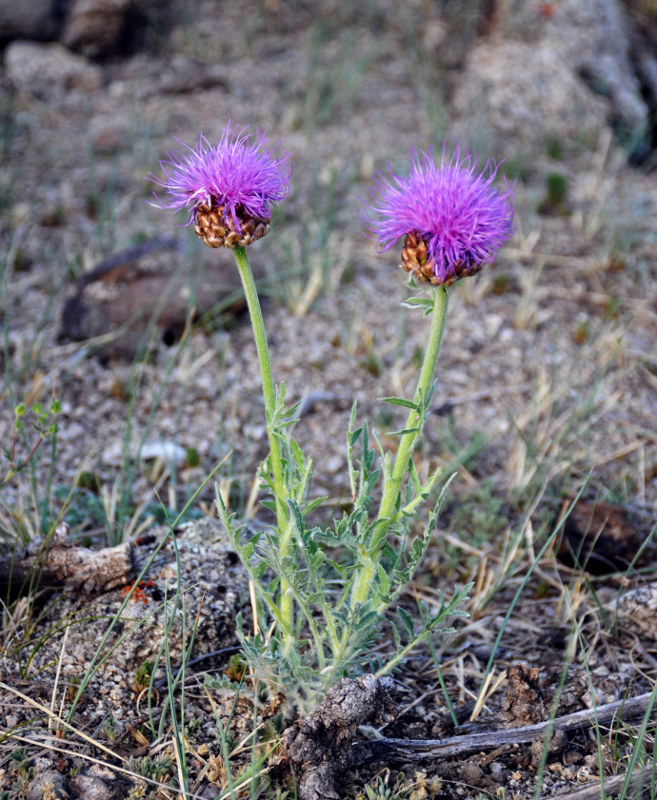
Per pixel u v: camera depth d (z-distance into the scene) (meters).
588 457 0.65
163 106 1.17
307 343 0.76
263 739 0.42
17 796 0.39
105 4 1.22
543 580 0.55
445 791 0.41
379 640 0.50
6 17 1.19
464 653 0.50
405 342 0.77
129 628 0.46
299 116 1.14
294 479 0.40
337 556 0.54
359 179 1.01
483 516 0.58
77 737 0.42
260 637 0.42
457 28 1.32
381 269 0.87
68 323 0.74
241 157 0.36
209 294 0.75
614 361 0.76
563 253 0.91
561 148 1.13
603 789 0.38
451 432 0.66
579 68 1.26
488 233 0.35
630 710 0.44
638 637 0.50
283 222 0.92
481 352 0.77
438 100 1.20
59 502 0.58
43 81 1.18
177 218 0.92
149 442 0.65
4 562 0.48
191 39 1.32
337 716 0.39
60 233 0.90
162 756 0.41
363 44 1.34
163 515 0.57
